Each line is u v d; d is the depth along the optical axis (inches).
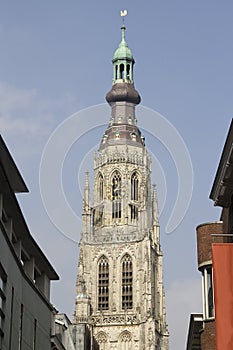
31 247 2517.2
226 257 1768.0
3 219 2240.4
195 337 2341.3
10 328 2155.5
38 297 2568.9
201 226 2214.6
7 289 2106.3
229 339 1726.1
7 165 2194.9
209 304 2114.9
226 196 2042.3
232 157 1892.2
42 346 2615.7
